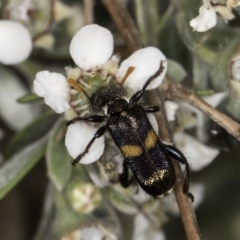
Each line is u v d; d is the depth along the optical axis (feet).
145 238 0.47
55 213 0.45
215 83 0.45
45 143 0.45
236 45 0.44
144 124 0.42
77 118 0.42
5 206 0.52
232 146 0.46
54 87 0.43
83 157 0.42
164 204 0.47
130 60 0.43
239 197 0.52
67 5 0.47
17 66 0.48
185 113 0.45
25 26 0.46
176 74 0.45
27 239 0.52
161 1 0.48
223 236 0.52
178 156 0.42
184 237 0.52
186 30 0.45
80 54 0.43
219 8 0.43
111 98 0.43
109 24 0.48
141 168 0.42
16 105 0.50
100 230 0.44
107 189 0.44
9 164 0.44
